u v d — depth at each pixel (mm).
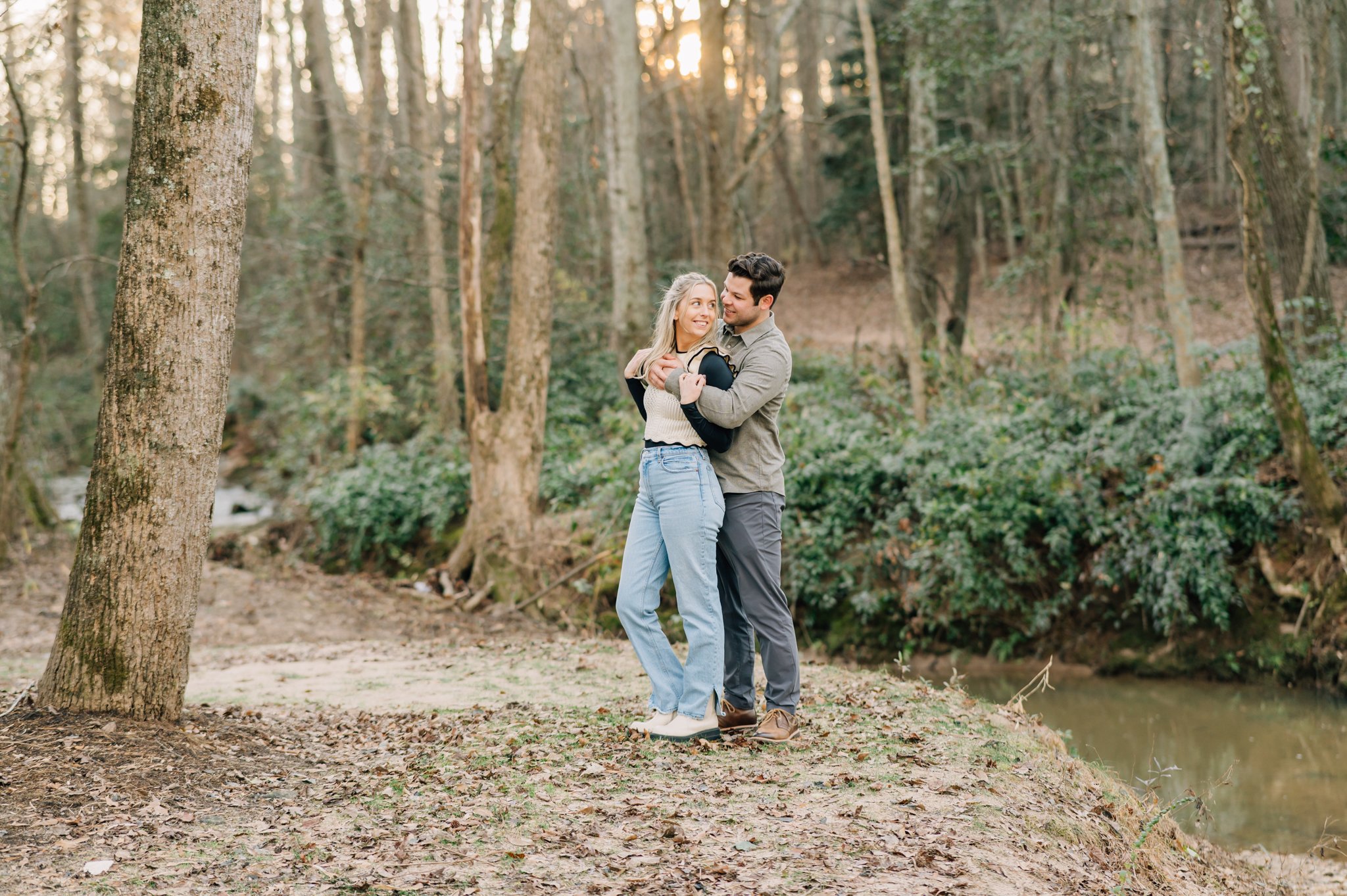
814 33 33719
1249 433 9250
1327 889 4625
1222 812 5730
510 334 10844
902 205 25578
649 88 26781
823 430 10969
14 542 12562
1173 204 10711
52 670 4082
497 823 3410
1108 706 8125
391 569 12398
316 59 20547
